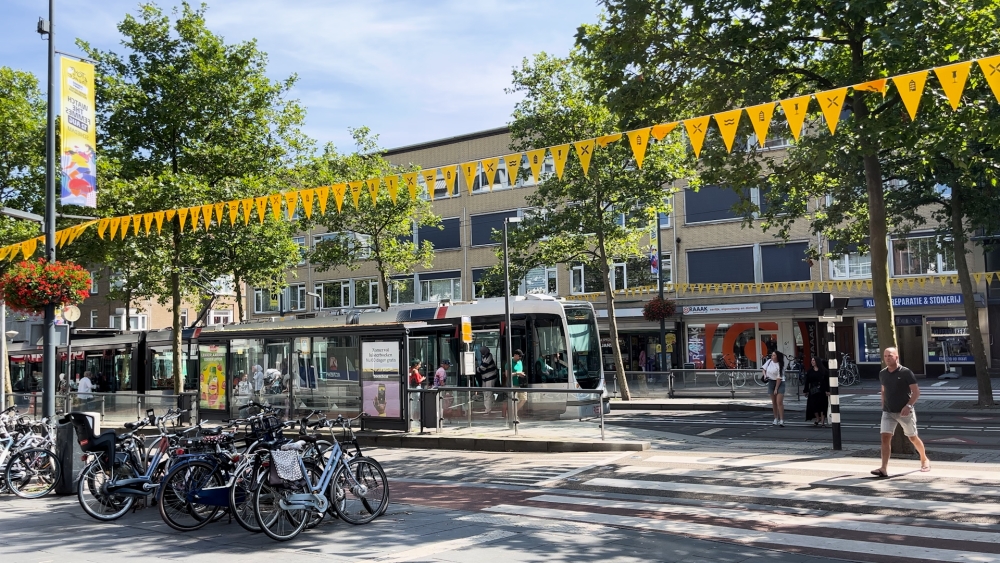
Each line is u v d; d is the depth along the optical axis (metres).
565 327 21.50
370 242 33.66
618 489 11.27
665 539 8.13
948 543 7.75
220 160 23.91
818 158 12.27
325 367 19.20
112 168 22.41
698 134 9.98
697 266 38.06
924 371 33.94
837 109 8.95
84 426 9.95
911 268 34.25
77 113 15.60
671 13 13.72
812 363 18.66
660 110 13.89
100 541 8.55
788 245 36.19
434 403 17.83
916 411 21.28
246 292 54.19
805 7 12.45
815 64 14.16
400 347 18.02
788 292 35.78
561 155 11.00
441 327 22.81
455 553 7.64
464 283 44.03
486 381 21.92
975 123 12.35
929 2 11.74
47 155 15.63
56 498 11.63
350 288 48.62
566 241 26.70
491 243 43.31
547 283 41.44
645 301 38.53
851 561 7.18
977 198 21.03
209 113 23.89
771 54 13.11
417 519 9.45
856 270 35.03
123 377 32.44
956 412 20.64
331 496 9.12
